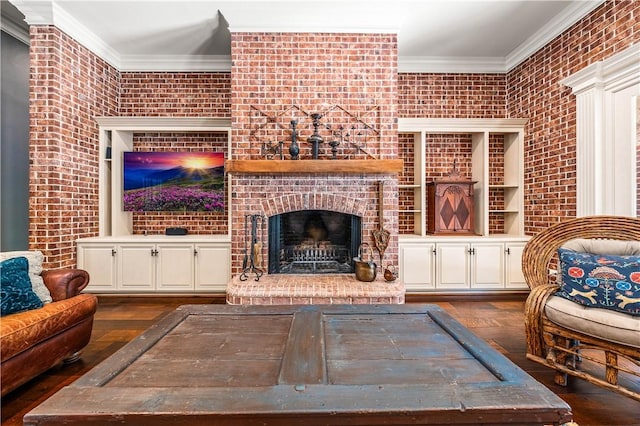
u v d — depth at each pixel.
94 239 3.72
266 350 1.29
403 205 4.46
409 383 1.04
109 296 3.83
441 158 4.45
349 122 3.49
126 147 4.25
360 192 3.49
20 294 1.96
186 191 4.22
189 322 1.61
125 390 0.98
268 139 3.47
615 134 2.84
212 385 1.03
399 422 0.91
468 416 0.91
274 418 0.90
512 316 3.21
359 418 0.91
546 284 2.21
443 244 3.86
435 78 4.44
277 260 3.60
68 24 3.49
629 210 2.74
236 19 3.37
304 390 0.98
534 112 3.91
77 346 2.24
